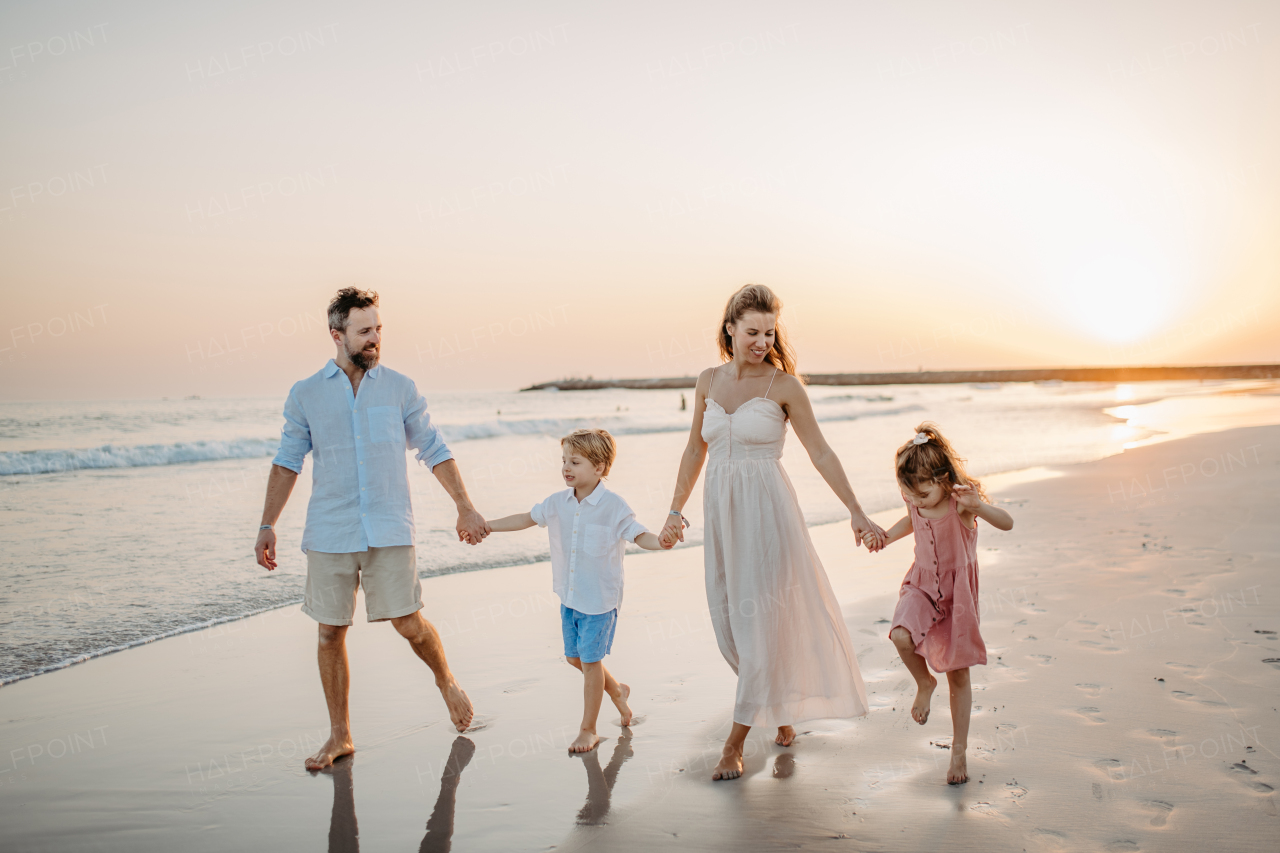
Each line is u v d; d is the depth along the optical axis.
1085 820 2.57
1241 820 2.53
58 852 2.63
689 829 2.66
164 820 2.83
